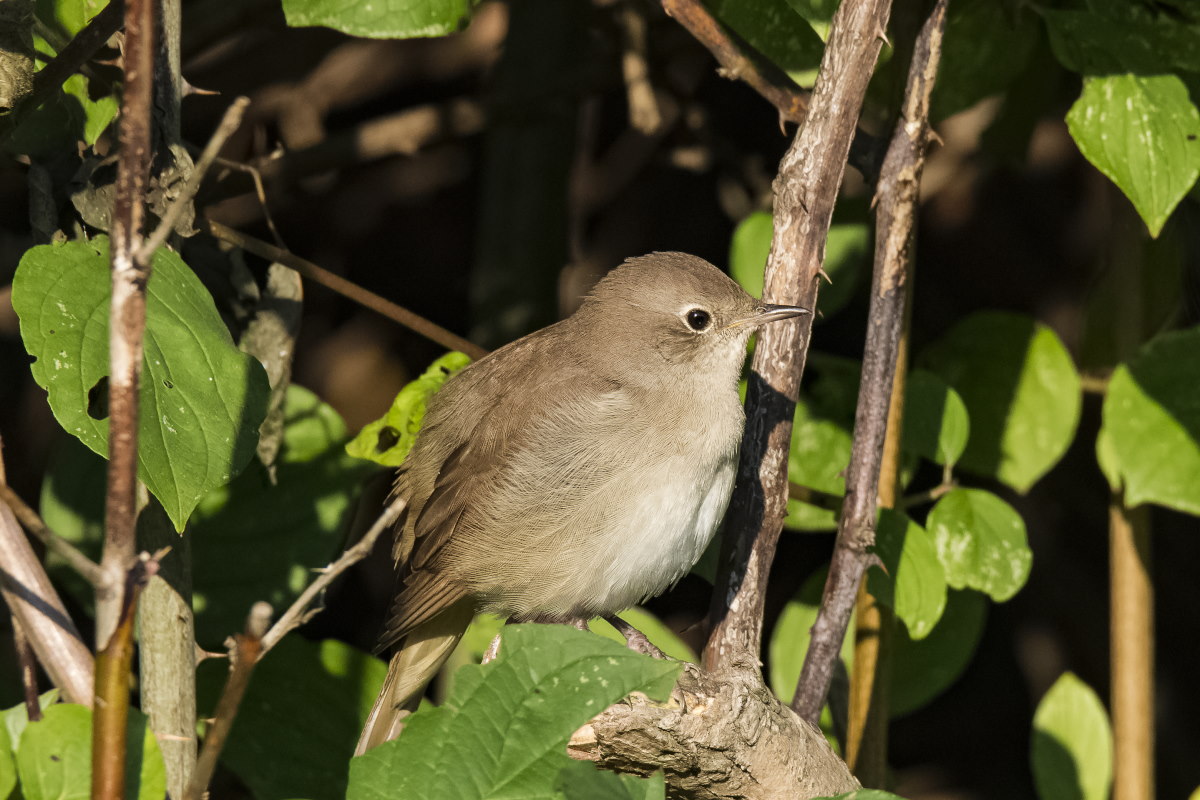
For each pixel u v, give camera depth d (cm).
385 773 509
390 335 1471
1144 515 1019
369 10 733
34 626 555
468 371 883
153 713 721
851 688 879
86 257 637
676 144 1315
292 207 1458
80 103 747
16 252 1295
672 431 818
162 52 724
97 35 668
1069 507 1364
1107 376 1061
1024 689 1434
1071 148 1362
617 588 818
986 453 991
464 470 834
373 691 915
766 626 1282
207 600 933
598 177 1443
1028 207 1398
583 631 532
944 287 1405
